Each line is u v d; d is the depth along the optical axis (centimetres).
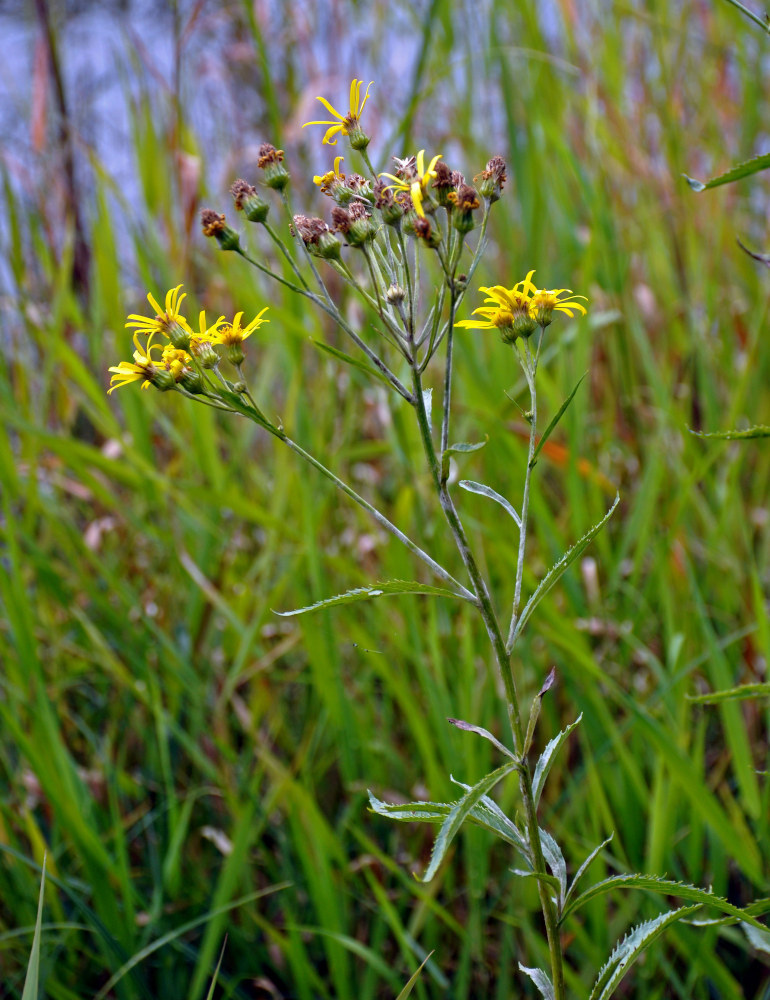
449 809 120
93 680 295
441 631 263
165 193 318
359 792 240
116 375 127
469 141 341
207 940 201
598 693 225
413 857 241
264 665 262
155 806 258
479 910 218
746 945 211
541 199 295
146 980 225
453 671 254
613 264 288
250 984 232
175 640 288
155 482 265
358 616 294
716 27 370
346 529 311
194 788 261
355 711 254
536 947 202
